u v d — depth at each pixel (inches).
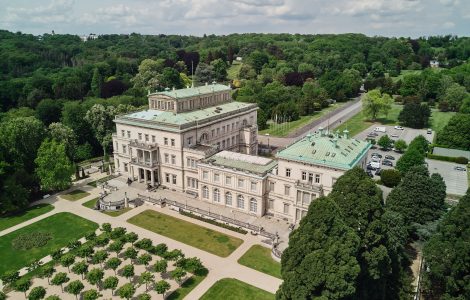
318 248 2362.2
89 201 4591.5
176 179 4781.0
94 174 5546.3
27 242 3654.0
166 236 3745.1
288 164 3843.5
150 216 4170.8
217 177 4313.5
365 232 2615.7
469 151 6348.4
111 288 2812.5
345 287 2218.3
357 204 2642.7
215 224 3986.2
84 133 6476.4
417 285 3034.0
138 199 4493.1
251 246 3577.8
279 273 3171.8
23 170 4515.3
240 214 4178.2
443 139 6717.5
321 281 2219.5
